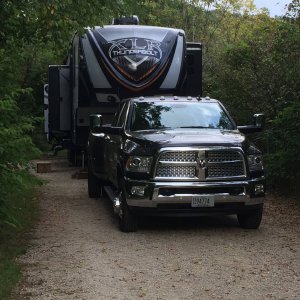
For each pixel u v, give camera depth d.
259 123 9.41
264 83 13.30
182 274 6.19
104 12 9.95
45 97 20.08
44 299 5.41
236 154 7.89
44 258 6.86
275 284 5.83
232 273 6.21
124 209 8.10
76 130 13.88
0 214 7.00
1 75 8.34
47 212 9.87
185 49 13.90
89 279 6.04
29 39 10.08
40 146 21.80
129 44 13.45
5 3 8.44
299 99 12.24
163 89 13.55
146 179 7.79
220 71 15.62
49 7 8.70
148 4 22.30
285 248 7.27
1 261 6.57
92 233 8.23
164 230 8.38
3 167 6.82
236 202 7.87
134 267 6.46
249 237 7.89
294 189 11.36
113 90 13.42
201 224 8.80
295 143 10.82
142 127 8.92
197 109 9.26
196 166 7.75
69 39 10.11
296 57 12.32
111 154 9.35
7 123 7.23
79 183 13.83
